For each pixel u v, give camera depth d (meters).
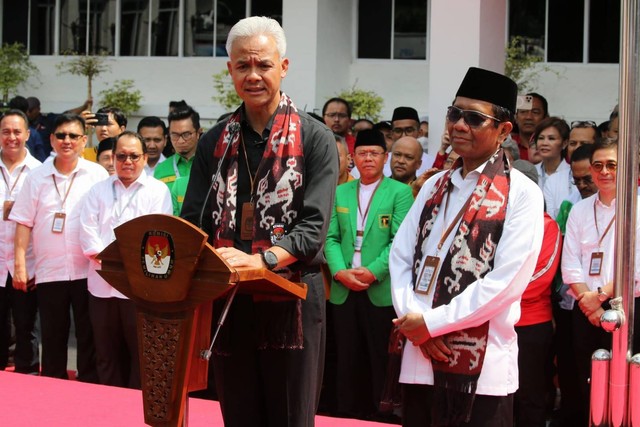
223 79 16.38
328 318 7.54
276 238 3.90
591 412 4.19
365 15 15.83
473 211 4.12
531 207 4.10
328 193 3.96
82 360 7.81
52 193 7.73
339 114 9.83
